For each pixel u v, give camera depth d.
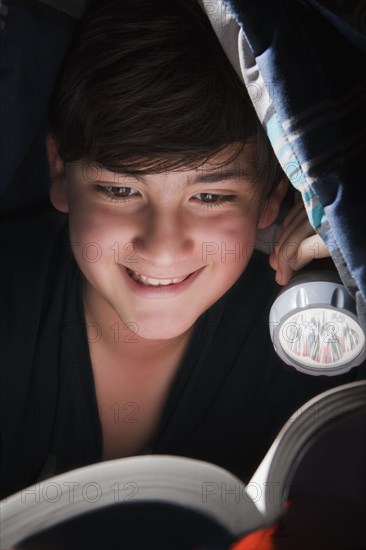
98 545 0.63
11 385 0.90
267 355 0.92
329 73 0.74
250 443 0.94
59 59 0.85
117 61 0.80
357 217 0.71
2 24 0.83
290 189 0.90
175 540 0.64
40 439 0.92
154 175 0.79
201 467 0.65
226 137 0.80
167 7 0.81
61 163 0.86
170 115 0.79
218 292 0.86
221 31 0.76
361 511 0.68
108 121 0.80
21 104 0.86
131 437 0.94
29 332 0.90
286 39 0.72
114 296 0.85
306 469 0.68
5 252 0.93
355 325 0.81
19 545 0.63
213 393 0.93
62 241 0.94
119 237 0.82
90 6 0.84
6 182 0.89
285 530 0.67
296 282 0.83
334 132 0.72
